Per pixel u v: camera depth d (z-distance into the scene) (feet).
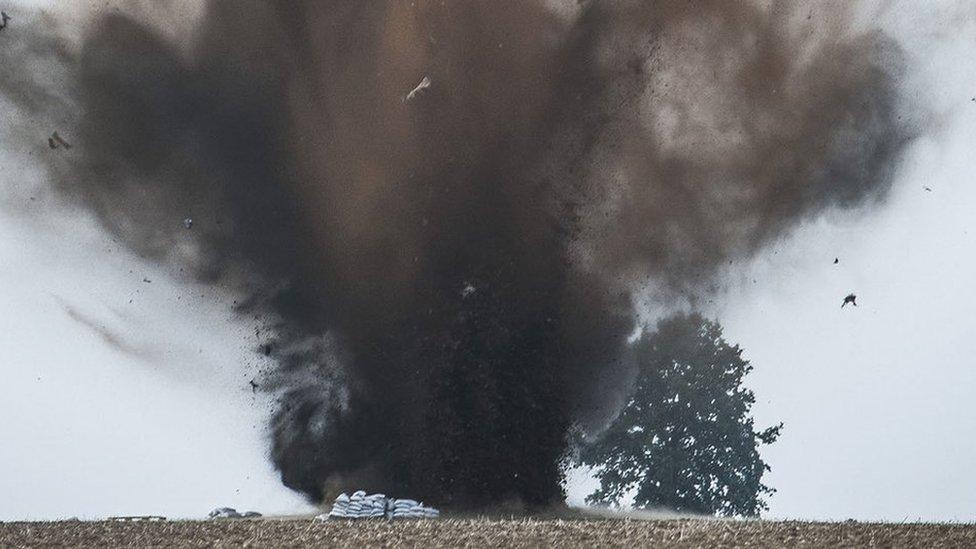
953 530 351.67
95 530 351.67
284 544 320.91
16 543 328.08
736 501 646.74
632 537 330.13
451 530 342.85
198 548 317.83
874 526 357.82
